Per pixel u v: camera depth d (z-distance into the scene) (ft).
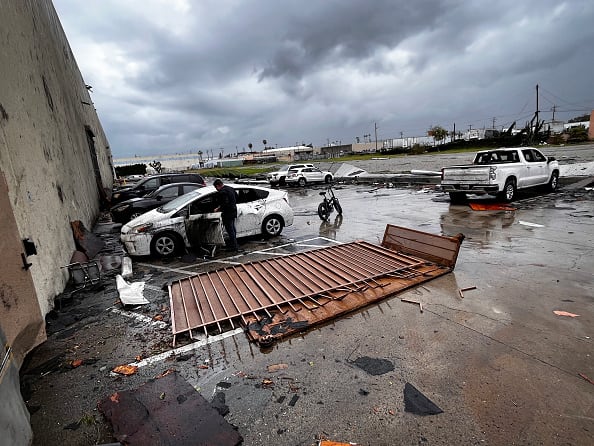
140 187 43.55
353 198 50.29
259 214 26.99
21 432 7.29
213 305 15.07
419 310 13.42
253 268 19.31
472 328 11.77
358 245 22.52
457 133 277.23
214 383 9.84
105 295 17.53
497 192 34.04
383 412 8.27
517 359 9.90
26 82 21.22
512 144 156.97
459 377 9.32
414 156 173.47
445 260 17.67
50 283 16.28
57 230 20.12
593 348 10.21
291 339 12.01
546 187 41.93
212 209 24.86
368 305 14.15
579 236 21.91
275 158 354.54
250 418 8.38
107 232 37.40
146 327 13.70
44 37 32.76
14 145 15.98
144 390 9.59
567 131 177.27
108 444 7.59
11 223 9.80
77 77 61.05
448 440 7.36
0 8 18.94
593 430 7.38
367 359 10.46
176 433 7.93
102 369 10.94
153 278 19.79
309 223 33.78
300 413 8.44
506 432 7.46
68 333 13.55
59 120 31.37
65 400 9.53
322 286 16.16
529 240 21.84
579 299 13.32
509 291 14.48
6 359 7.27
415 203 41.04
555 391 8.55
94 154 62.95
